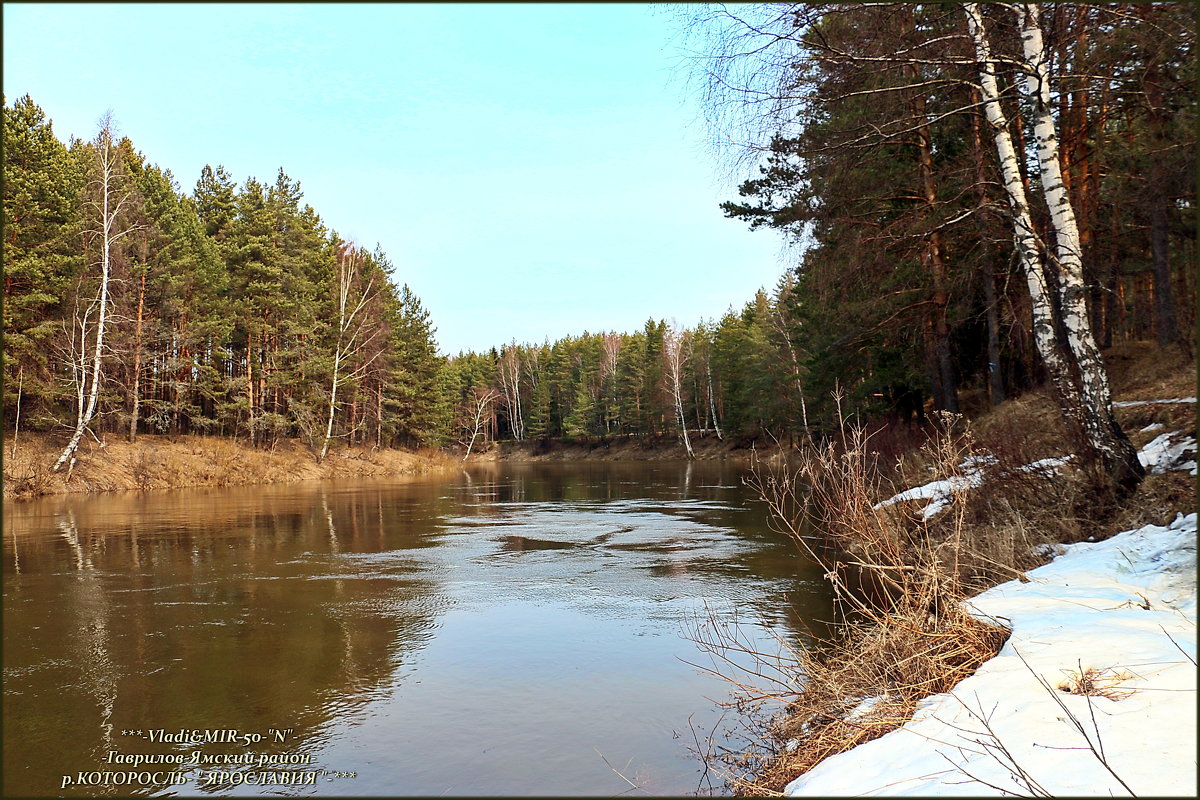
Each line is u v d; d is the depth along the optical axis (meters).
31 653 6.96
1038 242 8.72
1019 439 9.84
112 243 29.97
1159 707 3.21
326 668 6.43
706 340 79.06
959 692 3.98
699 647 6.81
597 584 9.98
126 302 31.61
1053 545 7.20
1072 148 13.98
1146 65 8.73
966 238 15.67
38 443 27.91
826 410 25.17
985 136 13.98
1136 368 16.19
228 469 33.19
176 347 35.28
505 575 10.77
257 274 39.66
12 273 25.77
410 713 5.32
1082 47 8.63
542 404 91.56
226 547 13.76
